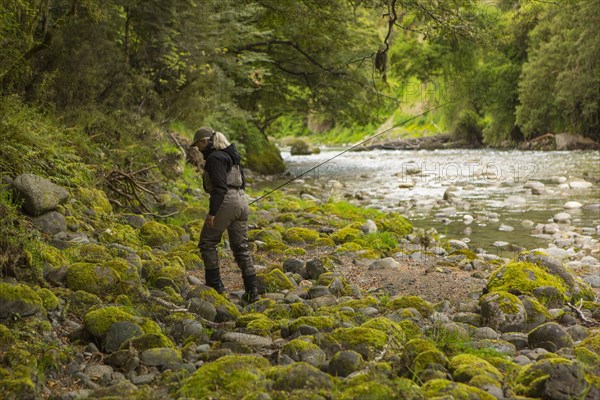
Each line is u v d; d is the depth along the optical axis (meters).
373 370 3.89
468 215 12.61
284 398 3.50
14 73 9.42
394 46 26.88
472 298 6.20
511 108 39.72
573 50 35.06
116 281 5.39
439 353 4.05
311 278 7.07
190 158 15.32
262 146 23.94
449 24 9.55
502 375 3.96
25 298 4.53
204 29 15.85
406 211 13.81
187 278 6.24
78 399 3.66
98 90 12.24
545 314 5.32
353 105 24.09
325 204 13.23
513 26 35.50
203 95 16.38
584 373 3.71
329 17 11.98
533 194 16.28
